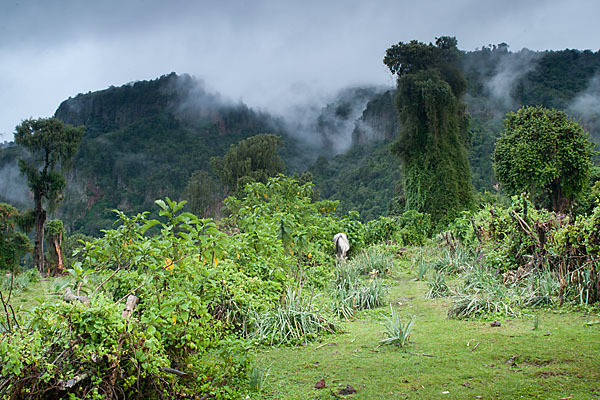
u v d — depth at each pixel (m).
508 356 4.18
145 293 4.09
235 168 41.44
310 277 8.45
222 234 4.66
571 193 23.38
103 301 3.30
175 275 4.31
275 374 4.14
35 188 31.08
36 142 31.17
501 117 81.69
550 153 22.84
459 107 37.53
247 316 5.56
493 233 9.01
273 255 7.01
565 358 4.00
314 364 4.39
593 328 4.96
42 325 3.00
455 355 4.36
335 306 6.79
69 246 38.25
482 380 3.62
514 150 23.36
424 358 4.33
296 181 12.00
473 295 6.71
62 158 32.03
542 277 6.80
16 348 2.79
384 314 6.72
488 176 55.03
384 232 17.28
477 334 5.10
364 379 3.85
